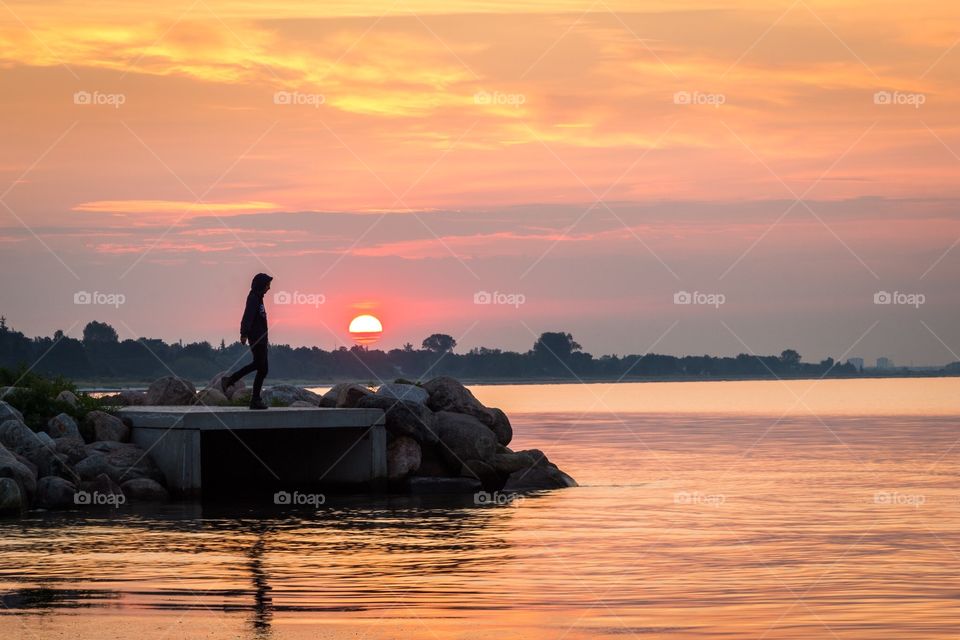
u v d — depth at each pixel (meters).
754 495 34.03
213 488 36.00
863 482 38.28
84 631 15.49
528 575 19.86
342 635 15.36
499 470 35.97
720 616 16.78
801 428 75.62
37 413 33.25
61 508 29.20
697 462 46.94
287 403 38.22
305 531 25.16
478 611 16.89
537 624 16.12
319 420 32.59
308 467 35.59
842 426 77.94
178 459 31.39
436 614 16.64
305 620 16.19
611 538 24.44
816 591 18.66
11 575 19.39
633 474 41.34
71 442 31.64
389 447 34.25
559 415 100.62
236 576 19.39
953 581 19.62
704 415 99.56
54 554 21.59
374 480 33.50
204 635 15.30
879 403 134.88
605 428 76.50
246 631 15.52
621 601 17.73
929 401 142.62
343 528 25.77
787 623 16.38
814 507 30.77
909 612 17.16
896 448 55.59
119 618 16.23
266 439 36.16
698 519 28.05
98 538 23.77
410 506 30.58
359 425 33.34
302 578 19.27
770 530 26.02
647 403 141.38
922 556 22.30
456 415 36.12
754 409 115.44
